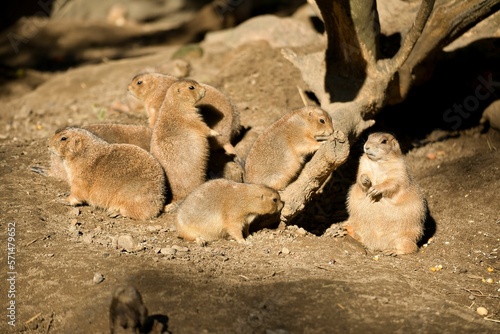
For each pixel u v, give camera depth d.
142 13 33.53
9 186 12.61
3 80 22.70
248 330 8.22
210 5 30.72
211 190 10.88
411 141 15.91
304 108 12.67
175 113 12.38
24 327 8.67
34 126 17.50
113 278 9.29
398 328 8.38
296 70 17.48
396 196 11.34
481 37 16.41
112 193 11.65
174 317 8.38
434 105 16.36
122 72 20.92
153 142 12.41
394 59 13.66
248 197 10.88
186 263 9.83
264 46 18.95
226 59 19.78
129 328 7.79
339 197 14.35
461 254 11.38
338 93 14.12
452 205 13.10
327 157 11.33
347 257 10.65
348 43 13.59
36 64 26.73
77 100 19.17
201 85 12.82
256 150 12.85
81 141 11.66
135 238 10.79
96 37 29.95
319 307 8.74
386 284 9.51
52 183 13.01
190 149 12.33
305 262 10.20
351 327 8.38
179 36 29.62
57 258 9.90
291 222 13.12
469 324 8.54
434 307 8.91
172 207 12.09
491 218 12.45
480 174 13.77
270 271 9.72
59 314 8.79
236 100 16.70
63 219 11.41
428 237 12.16
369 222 11.62
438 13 13.66
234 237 10.97
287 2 31.77
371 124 13.81
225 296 8.88
